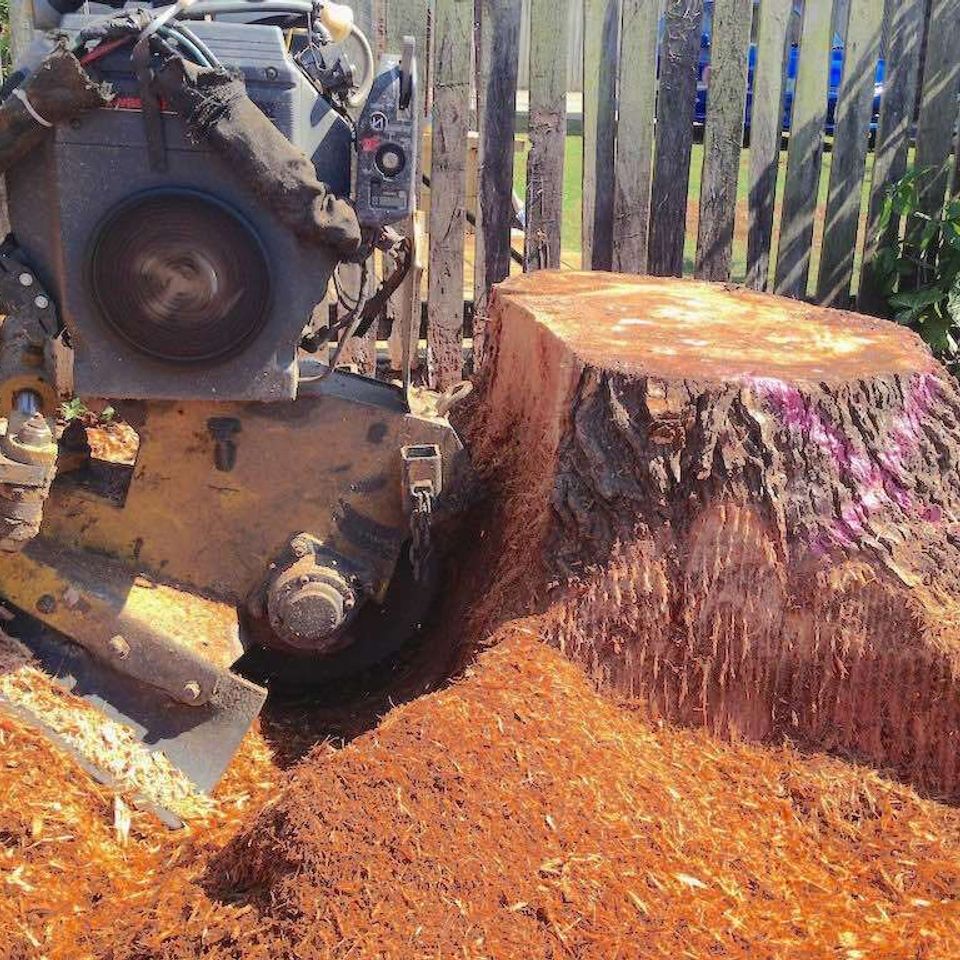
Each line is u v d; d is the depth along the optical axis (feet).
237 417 5.66
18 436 5.02
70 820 5.00
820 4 9.34
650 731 5.29
